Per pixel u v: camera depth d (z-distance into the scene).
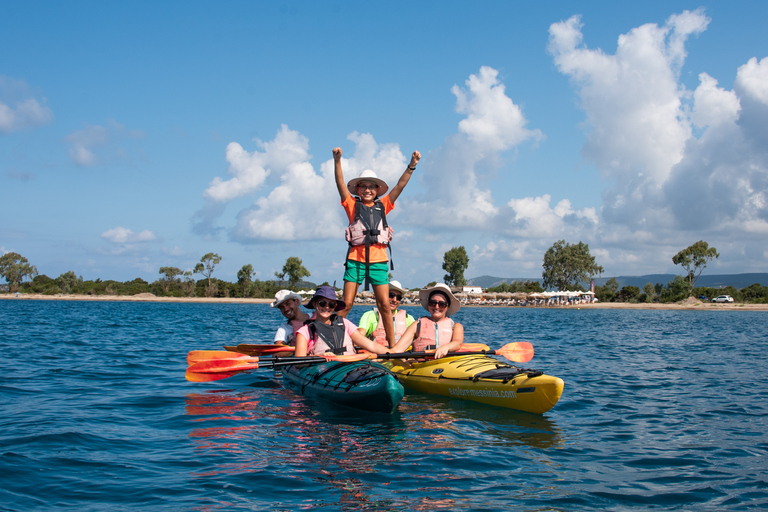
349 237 7.00
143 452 4.44
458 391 6.87
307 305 6.95
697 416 6.11
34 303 54.34
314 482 3.79
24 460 4.11
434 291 7.41
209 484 3.70
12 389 7.20
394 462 4.26
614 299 79.56
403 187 7.04
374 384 5.88
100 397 6.78
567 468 4.20
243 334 17.88
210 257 88.94
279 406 6.36
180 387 7.64
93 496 3.46
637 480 3.94
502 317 38.06
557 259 92.31
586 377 9.06
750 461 4.43
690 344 16.06
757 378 9.08
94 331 18.23
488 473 4.04
